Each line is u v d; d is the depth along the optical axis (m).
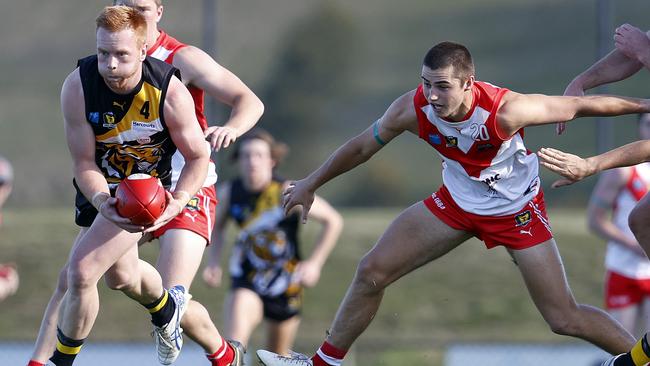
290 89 94.75
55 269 46.31
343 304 20.34
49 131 78.50
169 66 17.53
